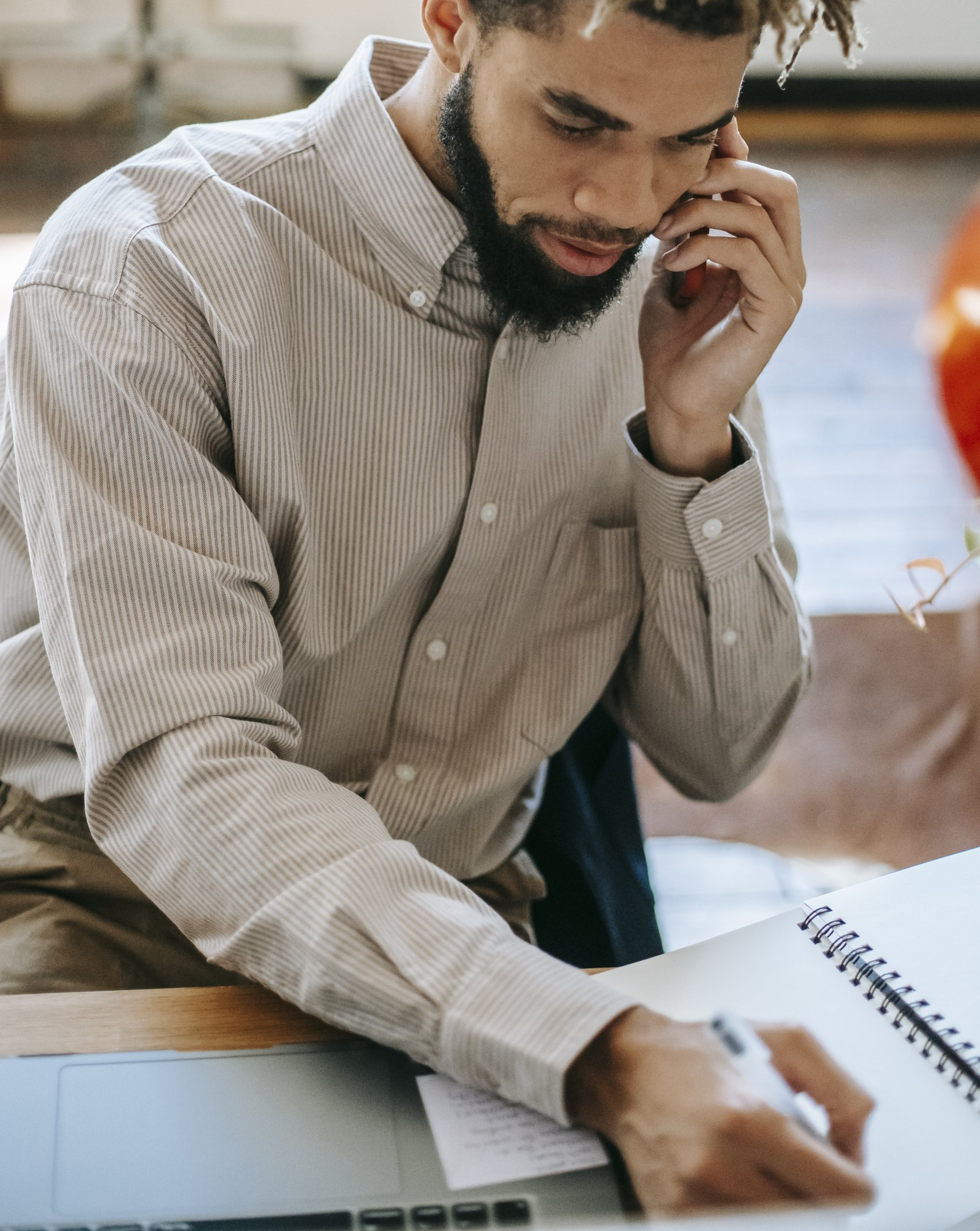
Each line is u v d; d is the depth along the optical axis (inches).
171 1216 26.0
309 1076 29.4
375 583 40.8
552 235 34.8
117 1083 28.8
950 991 31.4
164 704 33.4
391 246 38.0
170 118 154.9
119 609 34.3
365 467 40.1
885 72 173.5
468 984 28.9
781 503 48.5
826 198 156.3
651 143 32.6
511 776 44.0
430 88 37.5
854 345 128.2
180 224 36.7
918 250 146.2
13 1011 30.4
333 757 43.8
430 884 31.4
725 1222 25.9
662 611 44.1
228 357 36.1
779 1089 27.9
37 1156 27.0
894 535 103.4
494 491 40.9
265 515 38.6
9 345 36.4
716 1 29.2
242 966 31.7
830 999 31.4
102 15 155.1
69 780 41.0
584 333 41.5
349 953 29.6
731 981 31.8
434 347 39.1
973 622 91.0
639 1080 27.6
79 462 35.4
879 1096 28.9
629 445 42.6
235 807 32.2
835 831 79.4
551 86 31.5
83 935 40.3
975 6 169.9
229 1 157.8
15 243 130.3
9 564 41.7
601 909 46.3
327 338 38.7
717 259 39.3
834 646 91.2
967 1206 26.6
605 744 50.5
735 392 40.8
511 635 44.5
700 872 76.3
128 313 35.2
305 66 161.6
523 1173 27.3
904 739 85.3
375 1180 27.0
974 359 19.4
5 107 155.5
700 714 46.4
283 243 37.7
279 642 37.2
